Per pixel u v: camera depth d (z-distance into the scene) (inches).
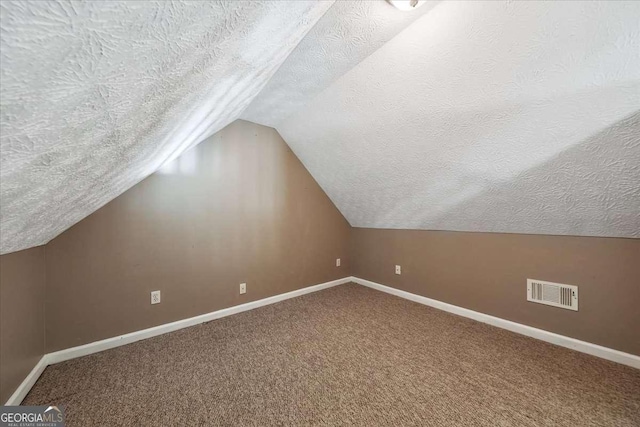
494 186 76.4
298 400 55.4
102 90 16.5
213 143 96.3
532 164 64.3
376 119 78.0
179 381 61.2
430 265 112.8
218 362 68.9
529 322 84.6
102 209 74.9
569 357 71.2
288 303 114.1
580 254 74.8
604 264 70.9
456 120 64.6
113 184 51.8
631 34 37.8
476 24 46.3
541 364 67.9
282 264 118.4
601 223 68.3
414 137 76.3
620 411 51.7
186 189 89.9
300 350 75.0
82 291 72.2
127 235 79.0
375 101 72.5
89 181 37.6
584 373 63.9
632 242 66.9
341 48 57.7
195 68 22.5
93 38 11.7
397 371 65.2
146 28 13.2
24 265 57.8
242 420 50.1
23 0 8.4
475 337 83.0
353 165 104.5
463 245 101.7
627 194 58.5
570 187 64.3
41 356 64.3
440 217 102.6
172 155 71.8
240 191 103.7
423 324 92.9
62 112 16.2
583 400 54.8
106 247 75.7
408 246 121.6
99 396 56.1
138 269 81.0
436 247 110.6
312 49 58.0
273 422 49.7
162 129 35.9
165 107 27.7
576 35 41.1
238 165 103.0
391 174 96.7
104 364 67.7
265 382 61.0
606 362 68.6
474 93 56.9
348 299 119.6
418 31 51.6
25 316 57.6
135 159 43.2
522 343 79.2
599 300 71.6
